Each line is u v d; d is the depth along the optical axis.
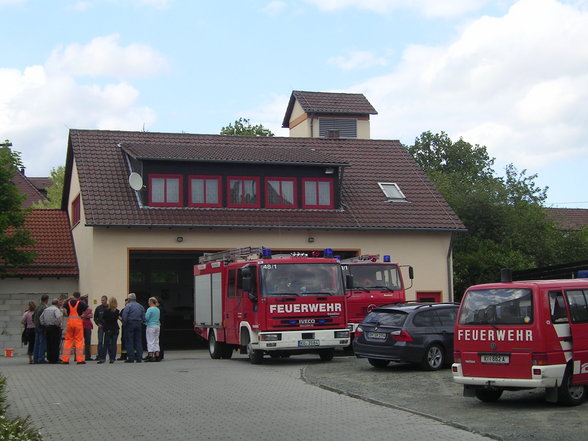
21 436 9.30
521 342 13.39
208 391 16.19
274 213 33.34
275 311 21.45
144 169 32.06
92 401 15.12
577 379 13.49
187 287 41.53
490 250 40.91
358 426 11.97
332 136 43.62
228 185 33.12
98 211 30.89
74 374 20.09
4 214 30.64
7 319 32.88
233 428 11.96
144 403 14.71
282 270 21.83
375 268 26.14
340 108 47.03
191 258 39.19
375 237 34.31
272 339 21.36
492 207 42.03
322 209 34.38
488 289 14.09
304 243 33.34
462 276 40.72
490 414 12.82
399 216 34.88
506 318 13.63
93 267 30.39
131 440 11.21
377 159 39.31
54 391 16.69
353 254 34.41
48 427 12.42
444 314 20.33
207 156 32.69
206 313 26.39
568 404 13.53
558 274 26.53
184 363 23.27
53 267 34.03
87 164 33.59
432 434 11.18
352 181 36.97
